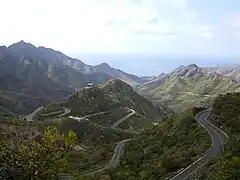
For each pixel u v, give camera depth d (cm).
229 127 5616
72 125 12238
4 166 2522
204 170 3472
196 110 7738
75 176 4997
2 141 2903
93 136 11856
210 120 6688
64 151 3089
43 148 2731
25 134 3803
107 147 8394
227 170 2653
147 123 17812
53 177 2766
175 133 6328
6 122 8225
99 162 6625
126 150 7444
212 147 4575
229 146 3916
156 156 5441
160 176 3944
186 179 3372
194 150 4559
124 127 16338
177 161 4181
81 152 7662
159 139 6812
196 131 5856
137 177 4262
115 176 4572
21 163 2588
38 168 2625
